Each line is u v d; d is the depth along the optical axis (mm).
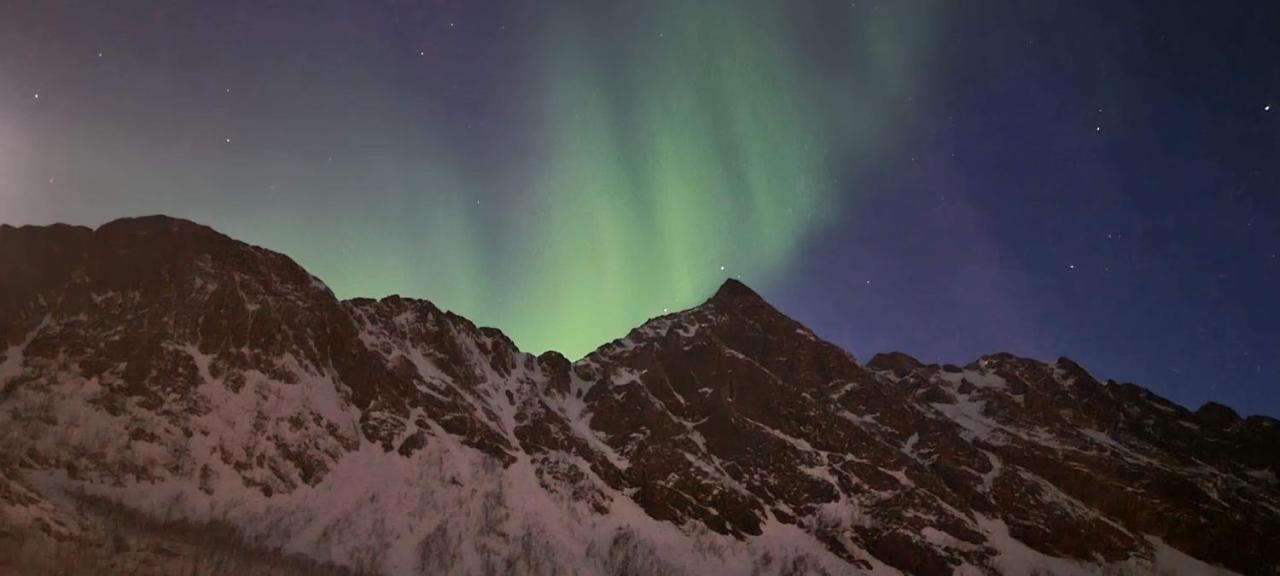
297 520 170250
